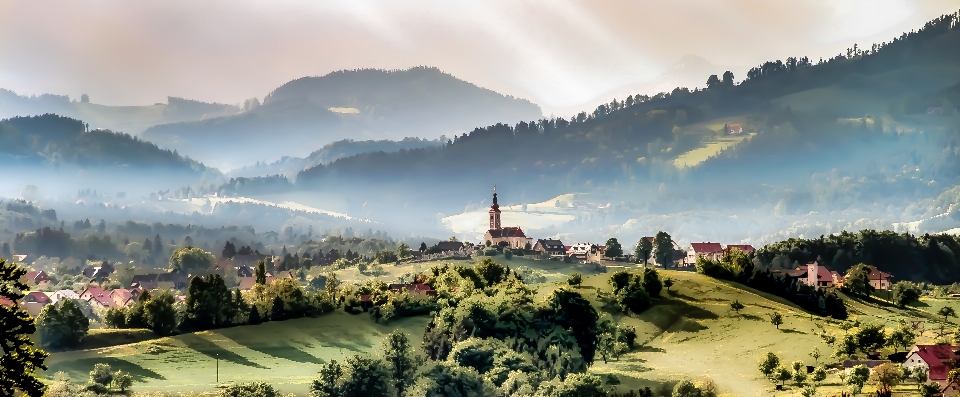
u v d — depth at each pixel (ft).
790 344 649.20
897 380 510.17
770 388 544.21
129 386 572.51
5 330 241.14
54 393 534.37
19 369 241.35
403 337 592.19
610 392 566.77
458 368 568.82
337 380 558.97
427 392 554.46
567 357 629.92
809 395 502.38
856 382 502.38
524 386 561.43
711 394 534.37
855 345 599.98
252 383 563.07
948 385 485.15
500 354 618.03
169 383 593.42
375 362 563.07
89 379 578.66
